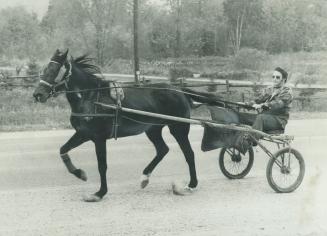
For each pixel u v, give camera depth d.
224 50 37.56
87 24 30.44
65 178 7.68
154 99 6.94
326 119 16.08
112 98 6.59
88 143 11.04
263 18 39.22
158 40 35.56
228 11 38.78
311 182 7.14
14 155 9.53
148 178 7.05
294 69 31.19
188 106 7.24
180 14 36.97
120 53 31.92
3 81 18.52
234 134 6.98
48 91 6.30
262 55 33.06
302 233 5.19
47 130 13.07
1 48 27.14
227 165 8.45
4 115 14.41
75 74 6.47
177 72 28.33
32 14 28.50
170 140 11.57
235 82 25.44
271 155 6.81
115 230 5.24
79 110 6.50
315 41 37.88
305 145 10.91
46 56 27.80
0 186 7.13
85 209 6.01
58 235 5.08
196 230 5.25
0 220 5.57
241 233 5.17
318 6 39.06
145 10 36.19
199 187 7.18
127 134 6.83
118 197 6.59
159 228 5.31
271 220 5.62
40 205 6.18
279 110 7.12
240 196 6.68
